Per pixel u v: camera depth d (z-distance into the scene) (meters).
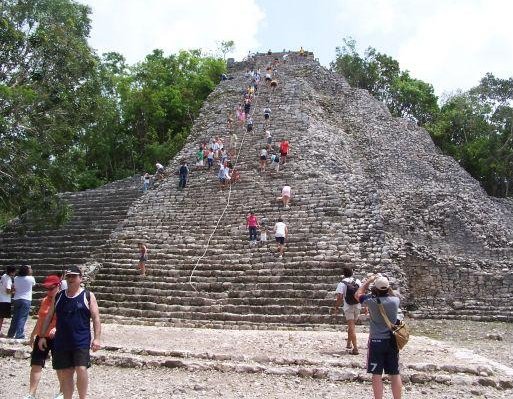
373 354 6.94
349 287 10.57
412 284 17.84
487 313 16.69
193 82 48.06
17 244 23.45
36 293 18.47
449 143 46.56
